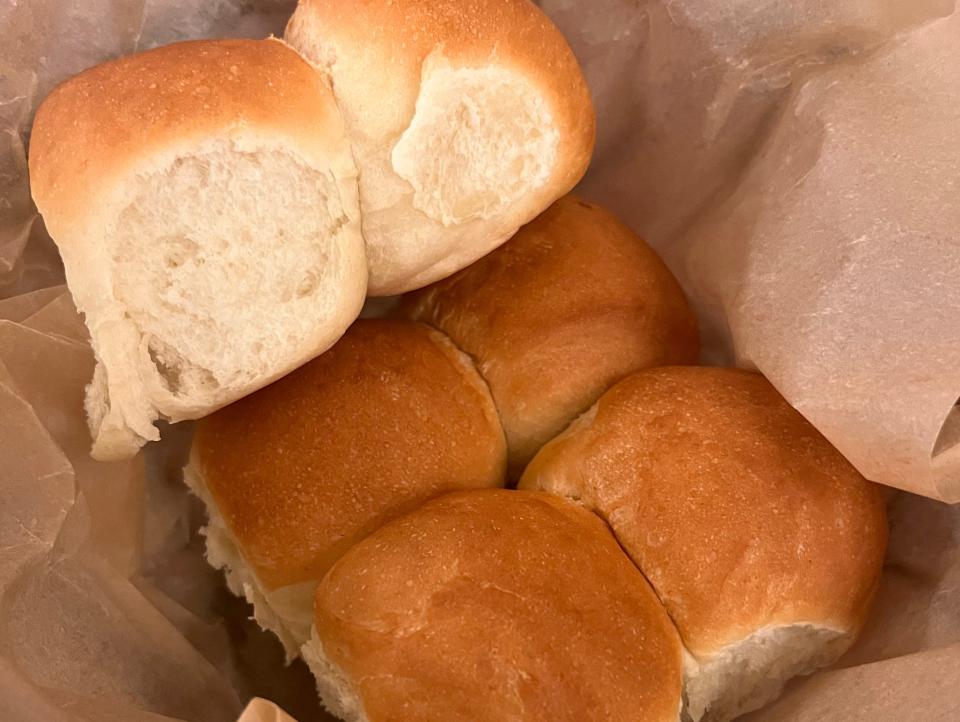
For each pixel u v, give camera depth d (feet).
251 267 0.44
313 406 0.53
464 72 0.47
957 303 0.45
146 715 0.44
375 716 0.43
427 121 0.47
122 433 0.47
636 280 0.60
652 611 0.47
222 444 0.53
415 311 0.63
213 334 0.45
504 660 0.43
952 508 0.52
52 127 0.43
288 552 0.51
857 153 0.50
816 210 0.50
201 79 0.43
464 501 0.49
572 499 0.52
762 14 0.58
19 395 0.46
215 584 0.61
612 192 0.69
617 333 0.58
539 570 0.46
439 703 0.43
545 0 0.64
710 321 0.64
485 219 0.51
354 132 0.47
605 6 0.63
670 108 0.64
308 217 0.45
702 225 0.64
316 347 0.47
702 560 0.48
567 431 0.56
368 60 0.45
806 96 0.55
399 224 0.49
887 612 0.52
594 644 0.44
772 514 0.48
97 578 0.48
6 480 0.44
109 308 0.43
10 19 0.53
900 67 0.52
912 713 0.44
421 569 0.45
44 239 0.56
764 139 0.60
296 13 0.48
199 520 0.61
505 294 0.59
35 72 0.55
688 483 0.49
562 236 0.60
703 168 0.64
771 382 0.50
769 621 0.48
